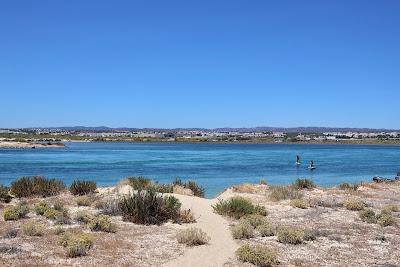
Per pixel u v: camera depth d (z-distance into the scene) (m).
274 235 19.23
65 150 148.38
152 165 79.75
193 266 14.20
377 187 41.44
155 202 22.02
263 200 30.88
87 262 14.07
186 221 21.70
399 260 15.53
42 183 32.22
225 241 17.89
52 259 14.21
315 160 101.12
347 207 27.31
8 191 31.23
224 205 24.53
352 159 106.94
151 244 16.94
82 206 25.92
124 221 21.62
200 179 55.25
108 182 50.28
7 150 143.50
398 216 24.75
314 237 18.59
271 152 145.50
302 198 31.45
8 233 17.38
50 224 20.12
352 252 16.53
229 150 161.62
